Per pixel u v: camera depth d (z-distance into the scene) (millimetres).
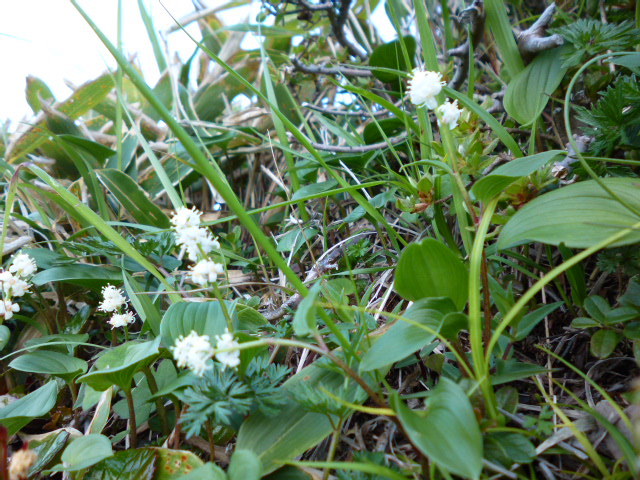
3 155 517
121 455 191
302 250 373
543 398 210
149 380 224
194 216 187
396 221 349
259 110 498
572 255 223
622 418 159
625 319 192
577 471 170
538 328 249
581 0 370
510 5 475
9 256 389
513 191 215
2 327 292
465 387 172
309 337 238
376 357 160
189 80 600
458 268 181
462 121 250
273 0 440
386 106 299
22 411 228
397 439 198
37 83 526
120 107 424
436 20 500
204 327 214
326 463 147
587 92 295
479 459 124
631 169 250
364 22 589
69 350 297
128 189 399
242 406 169
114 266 328
